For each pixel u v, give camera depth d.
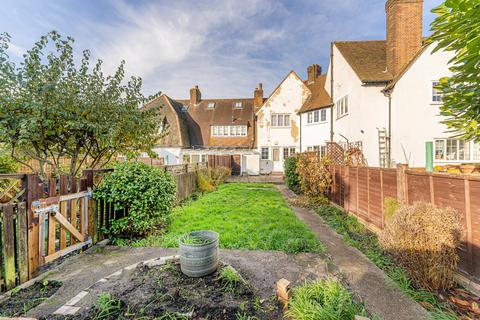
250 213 7.23
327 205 8.89
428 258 3.08
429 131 11.72
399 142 11.96
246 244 4.74
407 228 3.26
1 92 4.70
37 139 5.11
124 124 6.05
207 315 2.51
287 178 13.80
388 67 13.27
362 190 6.53
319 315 2.38
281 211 7.53
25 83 4.87
